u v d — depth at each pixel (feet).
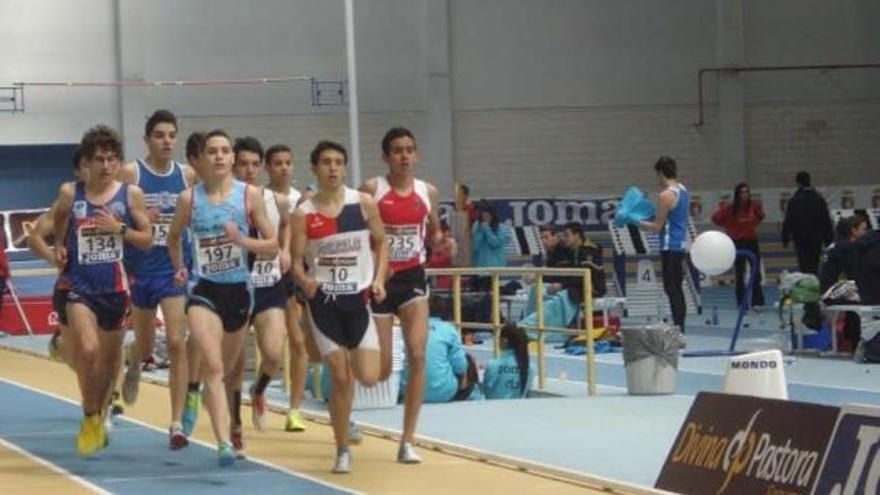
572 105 132.26
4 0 120.37
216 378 41.55
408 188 41.68
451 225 101.96
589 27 132.36
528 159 131.64
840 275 75.36
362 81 127.95
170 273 45.42
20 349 88.74
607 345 81.87
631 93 133.18
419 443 45.93
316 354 43.73
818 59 135.03
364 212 40.40
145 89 123.54
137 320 46.42
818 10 134.82
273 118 126.21
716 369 69.21
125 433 50.65
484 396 59.98
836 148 135.44
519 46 131.44
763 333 88.17
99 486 39.47
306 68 126.82
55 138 121.39
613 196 126.00
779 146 135.13
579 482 38.19
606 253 123.65
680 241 77.51
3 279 93.35
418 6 129.18
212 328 41.32
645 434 46.93
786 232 108.68
